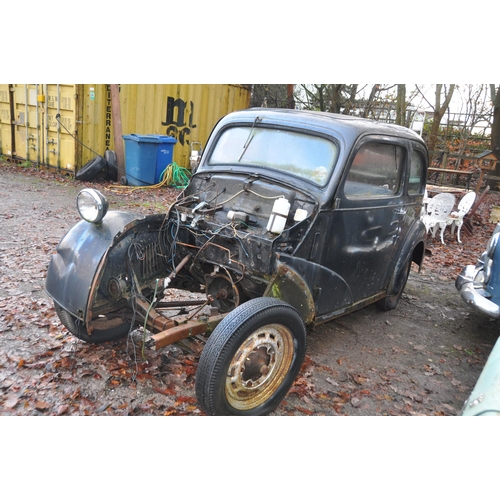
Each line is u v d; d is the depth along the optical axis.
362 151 3.80
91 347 3.90
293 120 3.88
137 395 3.37
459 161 16.83
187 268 3.98
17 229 7.03
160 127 12.27
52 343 3.89
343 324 4.95
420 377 4.04
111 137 11.66
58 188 10.32
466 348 4.66
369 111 19.73
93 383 3.45
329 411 3.43
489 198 14.41
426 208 9.45
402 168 4.48
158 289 3.57
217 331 2.85
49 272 3.53
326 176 3.61
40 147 12.16
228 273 3.52
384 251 4.55
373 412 3.46
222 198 3.93
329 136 3.67
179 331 3.05
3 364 3.54
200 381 2.82
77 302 3.30
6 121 12.97
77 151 11.16
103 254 3.33
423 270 7.16
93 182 11.25
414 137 4.61
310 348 4.33
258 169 3.89
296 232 3.42
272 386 3.25
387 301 5.20
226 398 2.95
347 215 3.79
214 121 13.55
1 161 13.28
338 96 17.23
